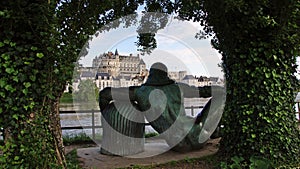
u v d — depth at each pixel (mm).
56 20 4281
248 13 4984
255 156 5246
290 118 5574
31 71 4102
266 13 5152
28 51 4102
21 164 4051
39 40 4117
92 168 5617
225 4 5078
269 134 5309
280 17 5020
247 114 5434
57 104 4664
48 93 4215
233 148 5621
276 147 5281
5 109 4055
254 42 5406
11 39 4035
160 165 5797
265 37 5387
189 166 5703
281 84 5504
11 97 4043
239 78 5609
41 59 4164
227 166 5258
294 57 5609
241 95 5598
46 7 4062
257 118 5383
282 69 5520
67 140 8594
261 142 5297
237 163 5203
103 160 6297
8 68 3986
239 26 5348
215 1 5766
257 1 4832
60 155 4590
